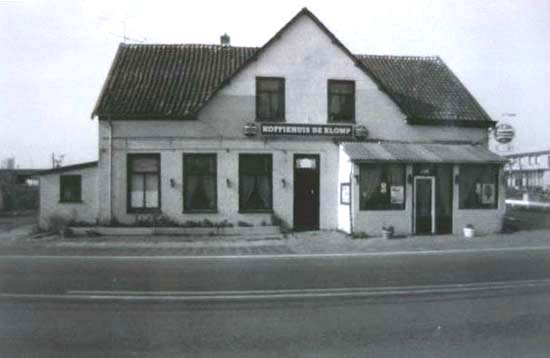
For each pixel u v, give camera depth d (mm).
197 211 19500
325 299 8250
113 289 9055
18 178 37750
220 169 19625
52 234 18703
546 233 19203
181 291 8867
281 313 7367
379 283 9602
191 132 19594
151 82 20422
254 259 13094
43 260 12852
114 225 19047
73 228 18344
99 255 13898
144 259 13070
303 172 20109
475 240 17250
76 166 19656
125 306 7789
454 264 12008
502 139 21438
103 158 19391
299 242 16812
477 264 11984
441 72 23609
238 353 5668
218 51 22375
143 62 21281
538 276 10344
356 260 12844
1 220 26328
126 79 20469
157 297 8398
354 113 20469
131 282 9734
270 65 19969
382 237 18141
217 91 19625
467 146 20922
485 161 19469
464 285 9398
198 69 21172
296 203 20000
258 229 19062
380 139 20641
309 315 7258
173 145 19516
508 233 19438
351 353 5664
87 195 19641
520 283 9586
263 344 5973
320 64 20281
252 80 19828
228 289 9047
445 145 20797
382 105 20688
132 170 19547
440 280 9906
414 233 19125
